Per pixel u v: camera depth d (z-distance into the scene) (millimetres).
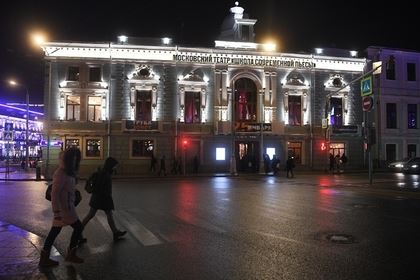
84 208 14562
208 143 39875
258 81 41344
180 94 39469
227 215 12531
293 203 15227
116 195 18672
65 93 37688
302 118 42219
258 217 12094
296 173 37688
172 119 39250
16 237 9414
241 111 41594
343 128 42562
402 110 45312
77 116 37969
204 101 39969
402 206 14188
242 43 41031
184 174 37062
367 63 43688
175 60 39281
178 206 14711
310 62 42188
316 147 42031
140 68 38781
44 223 11617
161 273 6637
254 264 7074
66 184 7156
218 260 7367
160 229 10383
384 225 10617
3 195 19344
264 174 36812
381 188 20594
